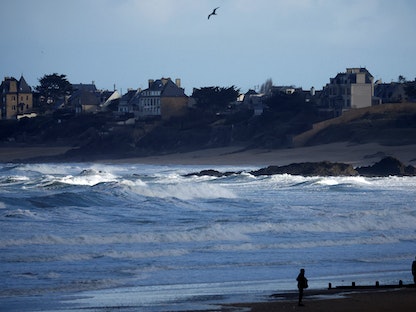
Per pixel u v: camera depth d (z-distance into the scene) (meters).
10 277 104.62
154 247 127.88
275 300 92.19
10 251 121.94
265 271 111.19
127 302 92.06
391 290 96.56
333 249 128.75
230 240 136.00
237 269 112.25
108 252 121.19
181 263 115.62
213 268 112.56
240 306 89.12
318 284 102.56
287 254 123.62
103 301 92.69
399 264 117.25
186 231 139.38
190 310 87.69
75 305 90.75
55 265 112.44
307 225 148.50
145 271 109.94
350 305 88.50
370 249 129.12
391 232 147.00
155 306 89.88
